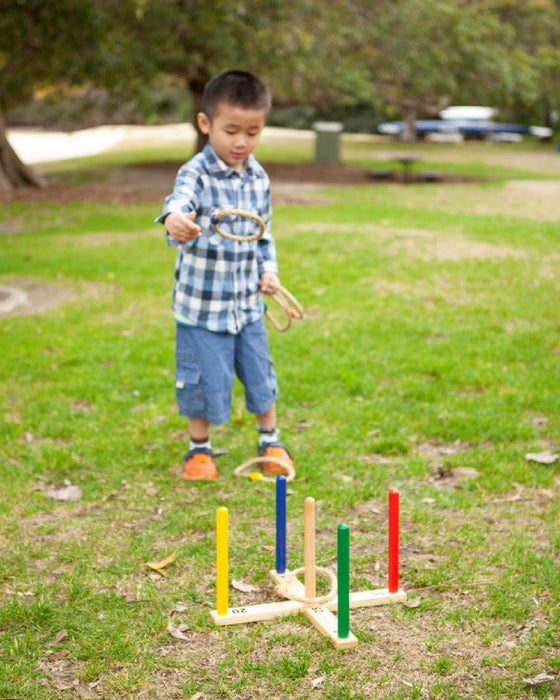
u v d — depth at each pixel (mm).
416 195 18344
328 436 4945
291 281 9016
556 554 3617
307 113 43094
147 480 4395
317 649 2990
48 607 3211
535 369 6102
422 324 7293
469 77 23859
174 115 40594
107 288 9039
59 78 22266
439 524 3900
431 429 5020
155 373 6078
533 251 10914
